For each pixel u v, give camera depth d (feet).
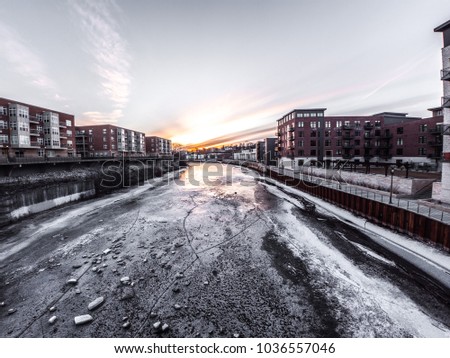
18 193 63.21
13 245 44.80
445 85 52.21
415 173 87.71
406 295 27.94
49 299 27.86
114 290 29.48
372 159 165.07
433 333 22.09
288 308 25.72
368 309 25.38
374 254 39.32
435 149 127.65
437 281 30.99
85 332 22.62
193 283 30.96
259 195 95.14
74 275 33.22
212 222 58.23
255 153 332.60
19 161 78.95
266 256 38.73
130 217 63.52
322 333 22.13
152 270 34.45
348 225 55.52
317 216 63.41
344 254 39.32
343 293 28.35
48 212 69.97
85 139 218.18
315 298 27.37
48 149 135.64
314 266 35.17
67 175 94.48
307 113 165.58
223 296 28.07
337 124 169.17
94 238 47.65
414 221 44.24
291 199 86.58
